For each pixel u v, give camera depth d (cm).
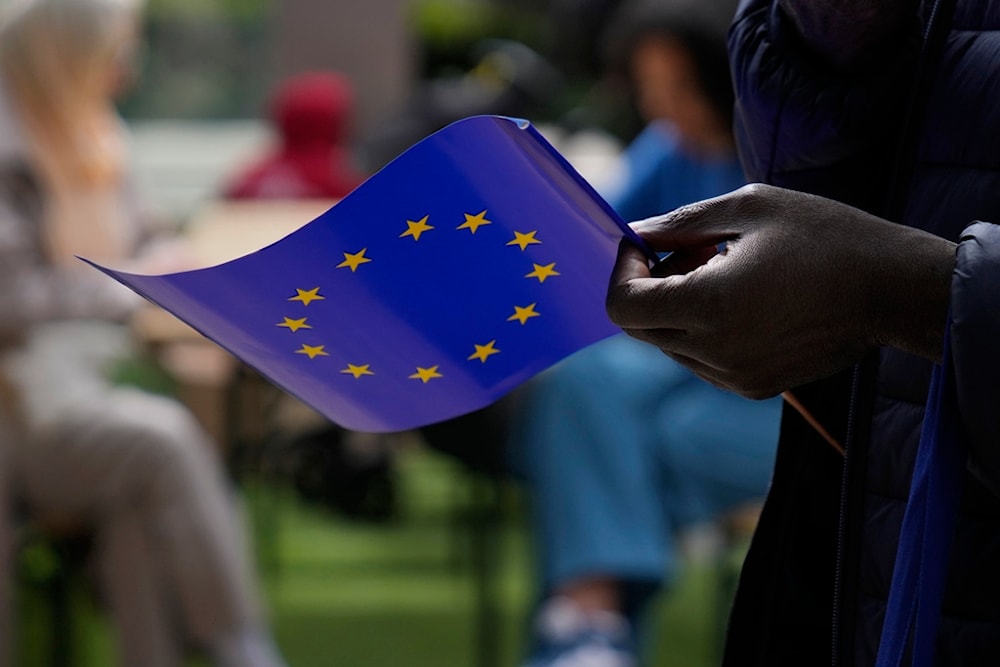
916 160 238
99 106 768
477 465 835
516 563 1124
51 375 705
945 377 206
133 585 707
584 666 701
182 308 233
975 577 224
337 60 1608
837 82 246
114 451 703
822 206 215
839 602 248
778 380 215
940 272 207
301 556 1152
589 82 1311
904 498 238
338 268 227
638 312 216
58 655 748
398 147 1170
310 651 927
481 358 254
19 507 710
